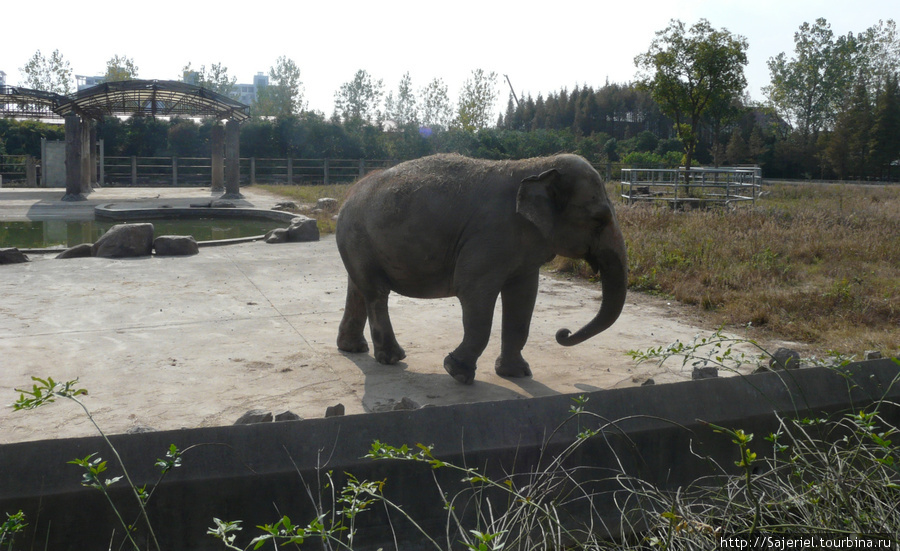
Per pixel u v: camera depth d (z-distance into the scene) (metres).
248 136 41.25
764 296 8.34
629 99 69.19
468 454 3.64
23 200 23.92
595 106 68.25
